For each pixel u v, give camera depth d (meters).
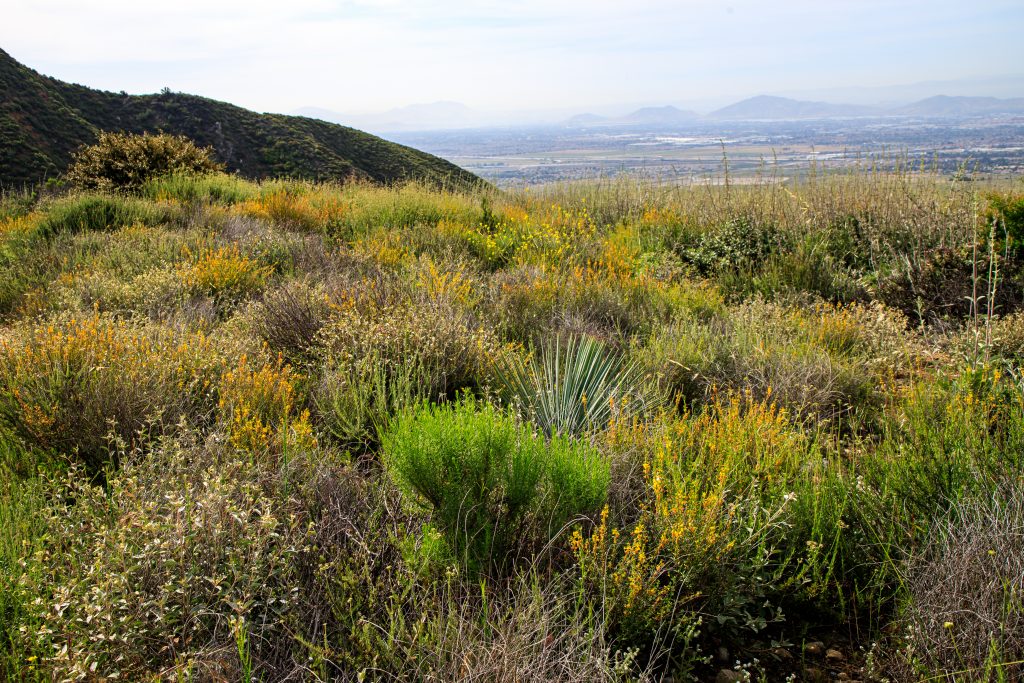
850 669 2.18
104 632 1.77
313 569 2.16
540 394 3.73
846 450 3.31
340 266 7.13
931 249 6.94
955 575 2.11
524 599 2.06
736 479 2.75
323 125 44.62
